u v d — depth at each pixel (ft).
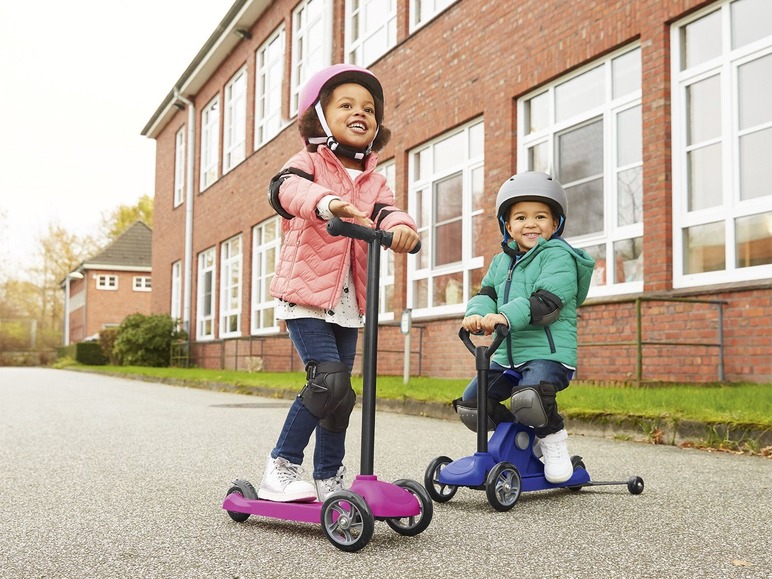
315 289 8.66
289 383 33.76
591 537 8.08
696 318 21.67
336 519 7.81
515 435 10.08
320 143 9.32
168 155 82.07
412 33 36.73
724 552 7.43
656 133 23.29
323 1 47.88
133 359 75.15
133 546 7.84
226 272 65.16
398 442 16.37
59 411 25.14
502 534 8.25
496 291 10.69
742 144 21.53
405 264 36.96
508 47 30.14
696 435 15.16
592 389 21.20
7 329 167.22
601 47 25.64
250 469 13.07
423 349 34.86
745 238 21.33
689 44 23.17
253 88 59.26
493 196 30.60
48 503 10.19
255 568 6.94
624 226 25.13
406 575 6.67
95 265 150.82
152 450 15.46
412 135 36.65
